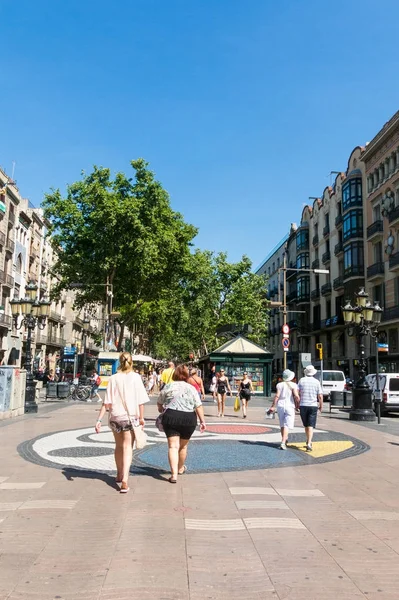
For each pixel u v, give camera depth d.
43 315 21.12
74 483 7.17
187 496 6.46
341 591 3.70
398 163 38.78
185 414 7.38
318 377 33.53
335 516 5.64
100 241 40.16
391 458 9.64
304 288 59.06
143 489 6.82
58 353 66.31
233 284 54.94
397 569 4.13
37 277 57.53
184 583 3.82
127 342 59.88
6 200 46.47
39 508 5.84
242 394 18.86
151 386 35.69
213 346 57.34
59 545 4.62
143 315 52.31
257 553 4.45
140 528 5.12
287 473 8.09
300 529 5.15
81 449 10.31
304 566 4.16
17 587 3.74
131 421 6.72
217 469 8.34
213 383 27.89
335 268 51.53
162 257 41.75
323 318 53.91
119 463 7.07
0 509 5.81
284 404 10.66
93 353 81.88
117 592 3.66
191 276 49.66
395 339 38.50
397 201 38.81
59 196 41.31
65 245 43.12
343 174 50.78
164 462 8.91
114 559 4.29
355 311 18.45
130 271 41.97
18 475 7.72
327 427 15.32
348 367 46.62
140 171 40.94
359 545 4.69
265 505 6.05
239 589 3.72
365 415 17.73
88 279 42.50
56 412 19.89
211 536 4.89
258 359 31.59
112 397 6.84
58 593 3.64
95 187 40.12
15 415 17.86
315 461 9.22
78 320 72.44
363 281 44.16
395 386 21.45
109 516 5.54
